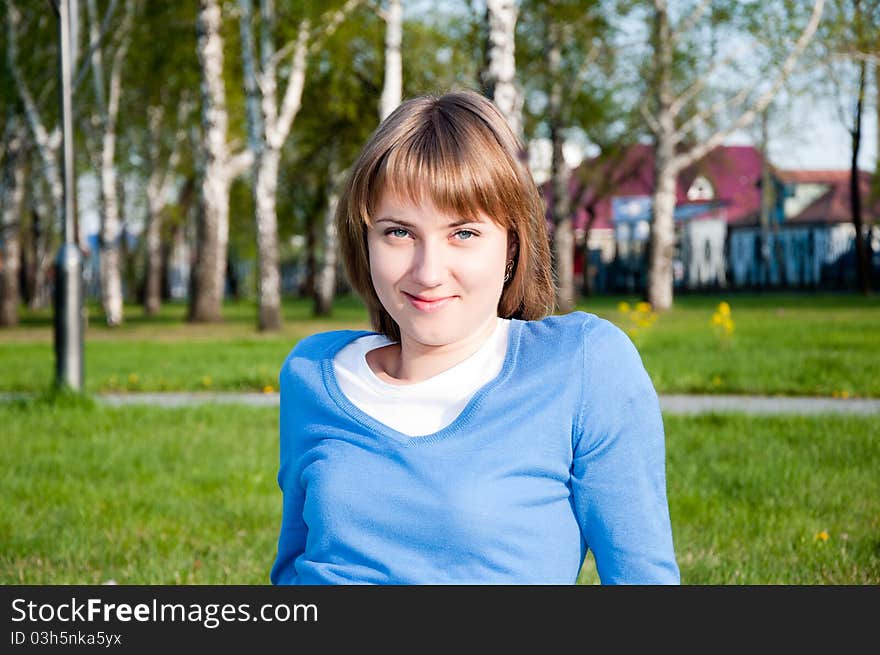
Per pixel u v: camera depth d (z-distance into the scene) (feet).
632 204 171.01
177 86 92.38
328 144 98.48
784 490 19.02
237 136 104.17
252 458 23.40
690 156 88.28
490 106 5.57
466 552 5.31
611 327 5.76
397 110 5.56
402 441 5.46
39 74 90.53
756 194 196.65
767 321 67.31
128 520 18.02
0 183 110.01
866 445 22.88
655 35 82.79
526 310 6.14
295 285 286.25
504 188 5.39
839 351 43.96
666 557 5.53
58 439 26.05
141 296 184.55
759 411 29.76
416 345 5.70
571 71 97.30
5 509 18.76
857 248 118.93
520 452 5.38
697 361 40.96
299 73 72.69
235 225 133.39
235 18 79.87
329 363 5.99
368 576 5.40
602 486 5.49
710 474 20.47
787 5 77.05
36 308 138.72
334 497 5.50
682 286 144.66
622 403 5.52
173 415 30.09
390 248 5.42
